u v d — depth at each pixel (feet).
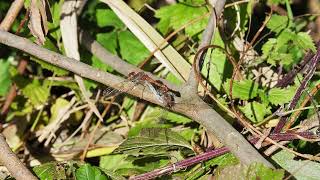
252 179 1.67
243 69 2.13
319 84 1.87
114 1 2.14
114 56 2.18
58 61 1.94
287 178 1.67
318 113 1.82
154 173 1.86
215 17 1.99
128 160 1.98
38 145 2.27
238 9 2.16
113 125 2.26
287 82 2.05
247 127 1.85
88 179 1.80
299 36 2.10
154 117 2.15
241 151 1.75
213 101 1.98
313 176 1.75
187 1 2.20
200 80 1.89
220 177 1.75
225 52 1.95
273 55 2.09
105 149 2.16
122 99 2.26
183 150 1.94
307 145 1.90
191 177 1.86
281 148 1.81
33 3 1.93
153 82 1.90
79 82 2.16
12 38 1.97
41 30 1.94
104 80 1.92
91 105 2.15
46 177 1.82
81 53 2.24
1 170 1.99
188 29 2.15
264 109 1.95
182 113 1.89
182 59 2.05
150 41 2.10
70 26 2.17
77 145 2.23
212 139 1.92
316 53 1.91
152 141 1.90
